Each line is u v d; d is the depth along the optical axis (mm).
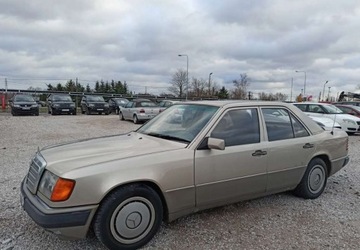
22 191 3123
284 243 3186
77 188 2666
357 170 6434
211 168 3350
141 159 3014
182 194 3188
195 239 3209
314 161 4457
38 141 9406
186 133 3543
